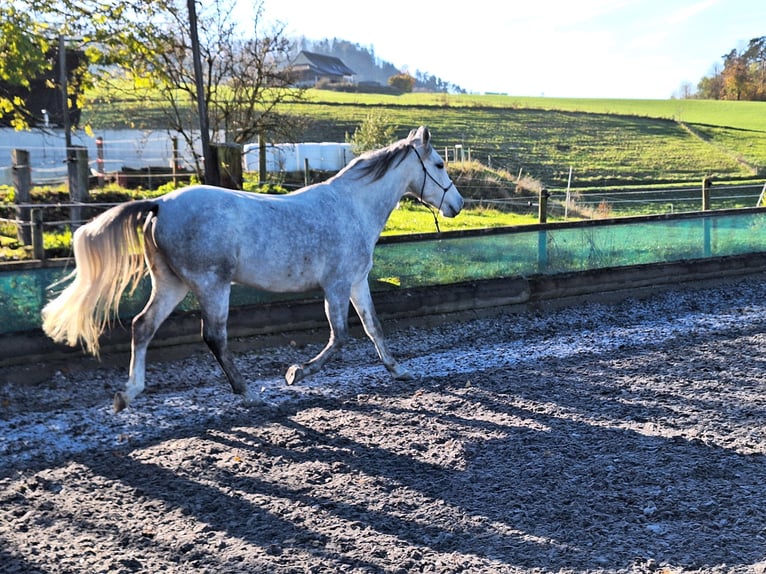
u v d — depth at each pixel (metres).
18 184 10.41
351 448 5.41
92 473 4.94
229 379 6.16
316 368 6.31
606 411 6.20
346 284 6.49
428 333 8.95
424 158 7.05
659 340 8.65
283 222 6.03
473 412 6.19
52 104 19.45
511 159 36.38
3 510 4.40
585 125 47.12
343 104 47.84
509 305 9.91
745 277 12.22
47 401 6.30
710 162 38.34
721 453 5.28
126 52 13.19
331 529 4.21
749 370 7.40
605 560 3.88
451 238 9.50
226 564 3.83
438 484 4.81
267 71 17.83
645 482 4.79
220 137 20.08
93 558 3.88
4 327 6.74
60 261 7.02
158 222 5.68
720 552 3.95
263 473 4.97
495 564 3.85
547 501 4.55
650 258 11.33
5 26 11.12
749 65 77.31
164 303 5.95
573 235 10.53
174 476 4.90
